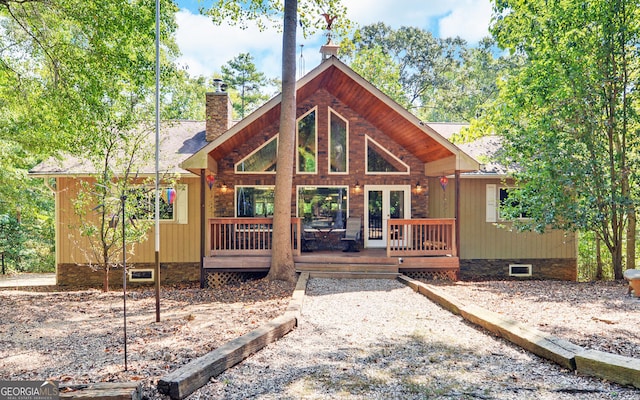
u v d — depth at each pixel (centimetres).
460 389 416
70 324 683
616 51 1112
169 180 1153
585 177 1098
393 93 3084
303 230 1320
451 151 1151
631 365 408
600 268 1277
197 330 622
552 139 1118
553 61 1188
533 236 1461
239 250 1189
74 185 1357
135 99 1189
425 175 1416
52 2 1044
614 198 1077
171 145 1486
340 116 1399
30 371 455
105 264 1120
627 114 1125
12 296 978
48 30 1103
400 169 1416
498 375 450
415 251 1181
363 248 1398
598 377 428
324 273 1102
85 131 1092
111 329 642
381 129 1403
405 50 3900
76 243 1362
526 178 1241
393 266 1121
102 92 1095
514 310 733
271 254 1159
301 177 1385
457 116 3772
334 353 527
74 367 467
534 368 467
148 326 655
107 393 358
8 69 1127
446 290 962
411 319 697
